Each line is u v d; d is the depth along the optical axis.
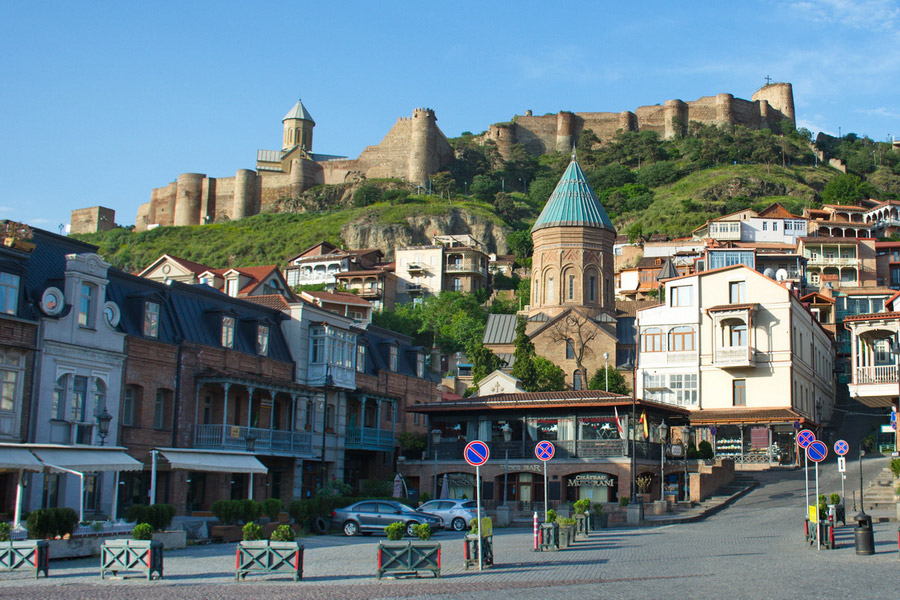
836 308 91.00
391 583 20.17
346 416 53.03
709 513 43.56
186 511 39.91
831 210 137.75
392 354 58.94
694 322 68.69
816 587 18.50
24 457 26.45
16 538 25.34
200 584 20.03
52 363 34.91
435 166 191.88
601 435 49.66
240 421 44.53
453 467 52.31
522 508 49.03
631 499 43.41
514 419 51.62
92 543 26.73
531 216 182.00
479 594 18.06
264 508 36.56
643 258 126.12
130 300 39.62
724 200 166.38
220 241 171.62
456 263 137.38
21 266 34.44
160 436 39.59
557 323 85.19
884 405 47.06
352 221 163.38
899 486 38.59
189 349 41.50
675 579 20.34
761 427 61.72
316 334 50.38
